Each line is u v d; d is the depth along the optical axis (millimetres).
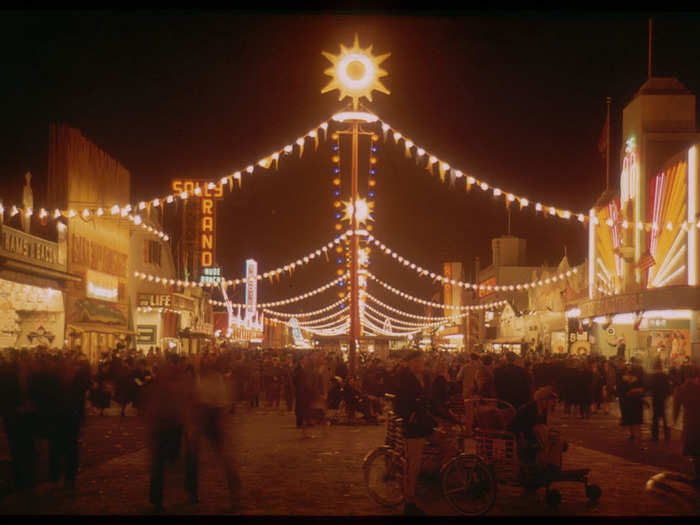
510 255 84562
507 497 11188
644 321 34344
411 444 9828
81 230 34781
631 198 39938
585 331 44062
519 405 10828
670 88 39750
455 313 87562
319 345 47781
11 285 27797
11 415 11461
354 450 16438
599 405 27922
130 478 12445
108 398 24547
